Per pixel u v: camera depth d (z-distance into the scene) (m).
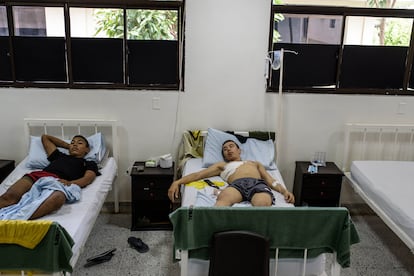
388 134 3.58
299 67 3.44
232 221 1.87
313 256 2.00
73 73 3.37
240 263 1.87
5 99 3.35
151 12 3.31
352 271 2.71
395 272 2.71
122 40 3.31
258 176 2.98
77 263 2.71
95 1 3.21
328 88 3.48
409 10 3.31
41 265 1.84
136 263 2.74
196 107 3.48
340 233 1.91
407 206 2.57
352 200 3.67
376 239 3.13
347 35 3.47
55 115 3.42
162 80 3.43
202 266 2.02
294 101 3.48
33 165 3.12
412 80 3.48
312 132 3.57
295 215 1.87
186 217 1.84
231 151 3.21
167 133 3.52
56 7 3.24
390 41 3.49
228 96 3.47
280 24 3.38
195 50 3.35
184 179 2.97
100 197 2.82
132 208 3.18
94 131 3.47
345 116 3.53
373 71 3.47
